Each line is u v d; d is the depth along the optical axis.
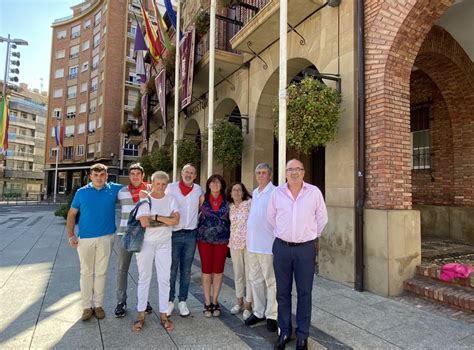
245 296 4.35
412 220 5.14
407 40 5.29
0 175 51.53
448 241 7.19
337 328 3.78
